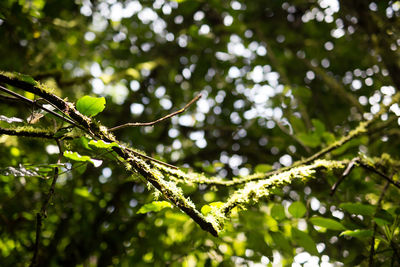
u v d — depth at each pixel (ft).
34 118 3.67
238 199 3.93
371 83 11.22
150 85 11.78
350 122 10.90
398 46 8.74
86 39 10.59
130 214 8.63
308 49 12.04
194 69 11.90
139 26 11.84
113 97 10.61
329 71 12.01
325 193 7.07
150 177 3.50
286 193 7.33
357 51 11.32
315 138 6.82
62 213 8.15
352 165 5.07
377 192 6.37
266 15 12.10
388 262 5.57
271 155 10.42
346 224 5.20
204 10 11.89
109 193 8.86
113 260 8.39
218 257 7.00
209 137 11.53
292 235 5.18
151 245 7.93
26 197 7.32
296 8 12.04
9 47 7.34
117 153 3.50
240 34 11.22
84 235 8.35
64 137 4.01
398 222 4.83
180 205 3.43
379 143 7.95
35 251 3.51
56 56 9.03
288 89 8.95
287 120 8.43
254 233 5.92
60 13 9.70
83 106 3.49
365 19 9.23
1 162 6.54
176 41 12.10
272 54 10.38
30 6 8.01
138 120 10.55
